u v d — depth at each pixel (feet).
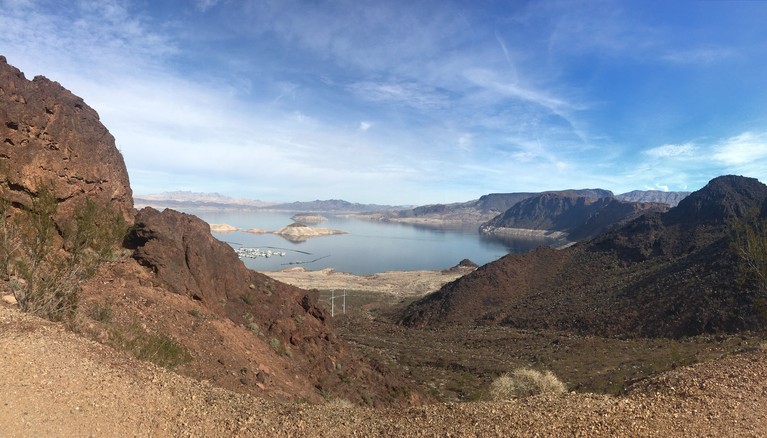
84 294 40.04
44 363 24.26
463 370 95.04
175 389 27.61
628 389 34.30
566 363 94.02
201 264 58.18
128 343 33.12
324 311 72.43
